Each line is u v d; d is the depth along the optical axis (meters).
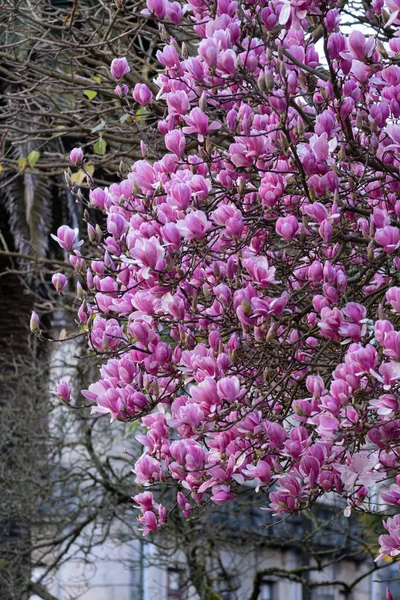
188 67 4.07
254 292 3.69
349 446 3.83
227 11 4.16
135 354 4.04
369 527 10.28
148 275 3.71
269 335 3.61
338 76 4.29
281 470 3.75
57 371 13.39
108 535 12.10
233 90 4.41
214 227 3.84
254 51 4.44
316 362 3.91
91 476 11.53
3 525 12.16
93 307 4.51
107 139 7.43
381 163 3.99
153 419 4.07
